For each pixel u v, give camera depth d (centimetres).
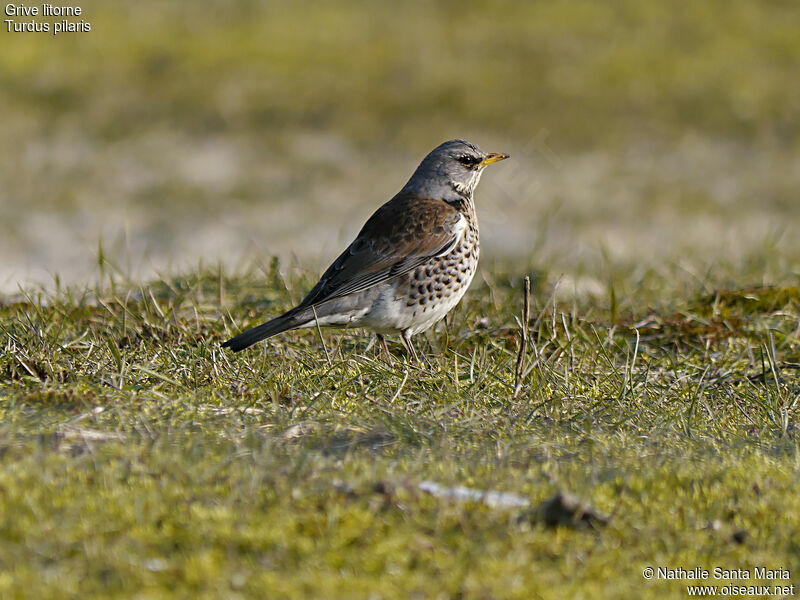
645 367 1031
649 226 2488
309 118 2958
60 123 2845
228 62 3200
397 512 628
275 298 1313
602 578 570
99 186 2564
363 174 2741
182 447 738
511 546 595
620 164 2842
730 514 661
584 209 2575
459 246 1123
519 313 1235
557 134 2953
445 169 1184
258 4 3603
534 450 794
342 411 873
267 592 536
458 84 3145
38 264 2120
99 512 607
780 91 3206
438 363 1026
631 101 3119
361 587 544
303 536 592
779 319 1220
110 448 729
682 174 2800
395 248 1092
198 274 1394
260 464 700
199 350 997
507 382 969
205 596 529
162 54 3200
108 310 1152
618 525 630
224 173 2689
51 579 536
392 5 3669
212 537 584
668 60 3350
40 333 999
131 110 2934
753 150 2942
